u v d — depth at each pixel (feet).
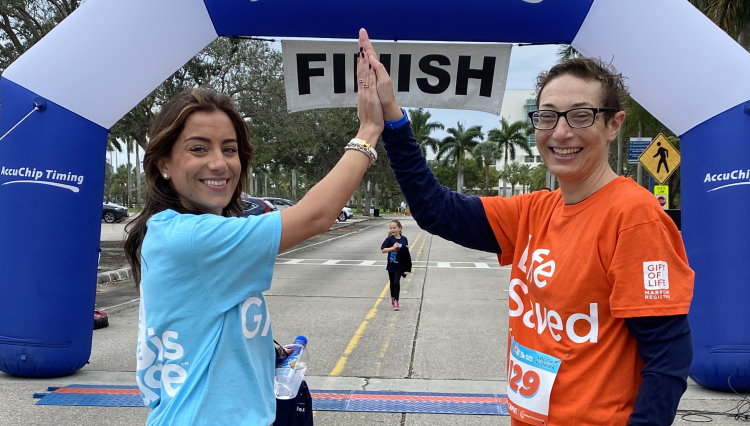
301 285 40.50
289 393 6.77
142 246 5.51
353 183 5.90
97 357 21.56
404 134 7.02
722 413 15.96
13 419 15.38
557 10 17.58
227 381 5.32
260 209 65.26
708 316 17.49
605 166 6.31
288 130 66.59
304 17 17.99
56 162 17.87
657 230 5.66
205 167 5.71
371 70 6.49
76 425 15.01
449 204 7.36
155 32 17.94
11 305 18.13
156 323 5.33
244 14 17.97
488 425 15.15
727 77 16.97
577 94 6.22
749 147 16.92
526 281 6.61
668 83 17.47
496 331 26.05
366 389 17.89
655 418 5.36
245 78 63.52
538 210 6.79
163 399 5.35
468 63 18.76
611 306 5.74
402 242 31.78
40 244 17.94
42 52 17.88
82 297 18.65
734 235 17.07
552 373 6.05
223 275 5.29
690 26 17.12
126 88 18.11
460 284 41.55
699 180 17.52
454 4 17.61
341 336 24.90
